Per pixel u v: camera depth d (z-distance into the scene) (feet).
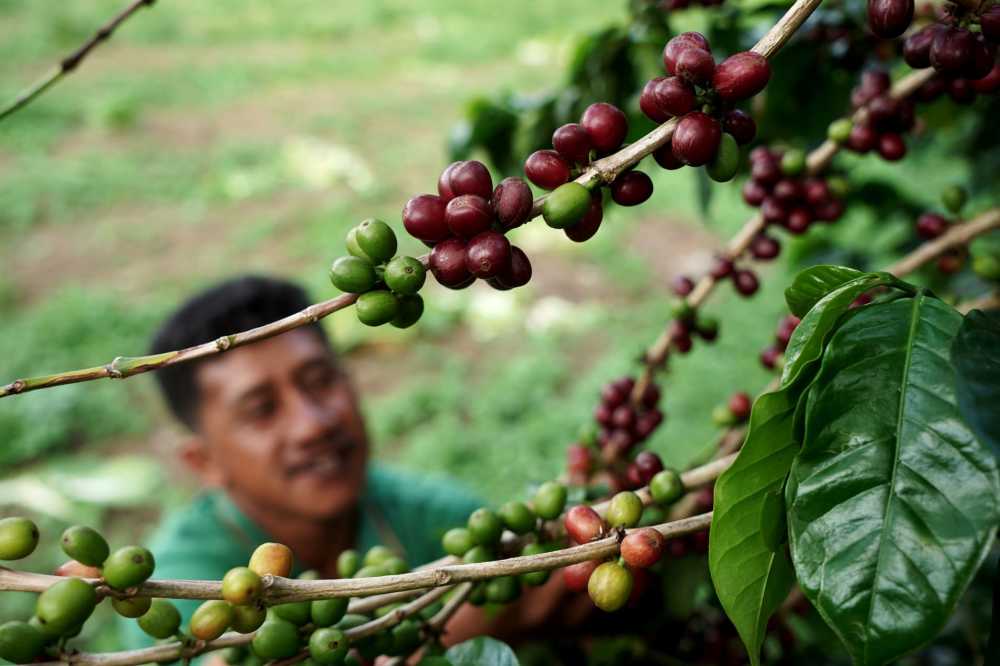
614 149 2.50
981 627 4.27
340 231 25.07
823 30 4.54
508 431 17.31
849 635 2.02
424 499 7.85
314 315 2.37
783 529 2.47
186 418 7.59
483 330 21.30
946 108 5.24
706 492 3.48
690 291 4.30
